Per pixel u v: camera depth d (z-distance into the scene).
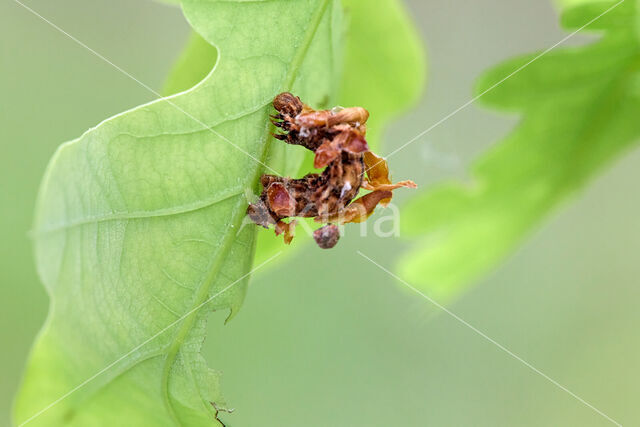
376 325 0.39
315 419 0.38
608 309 0.41
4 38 0.33
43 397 0.23
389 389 0.39
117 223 0.22
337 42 0.24
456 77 0.36
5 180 0.33
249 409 0.37
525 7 0.35
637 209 0.41
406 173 0.36
